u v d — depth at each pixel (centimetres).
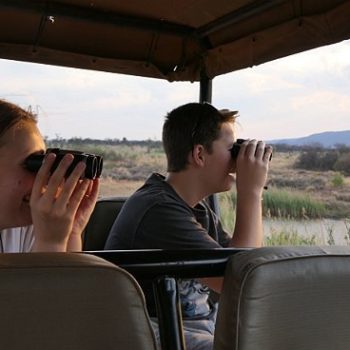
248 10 251
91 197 132
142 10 268
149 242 173
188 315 178
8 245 135
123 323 77
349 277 89
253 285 84
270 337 85
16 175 111
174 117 189
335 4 213
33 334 73
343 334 89
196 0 251
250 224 172
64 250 106
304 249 90
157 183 185
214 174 185
